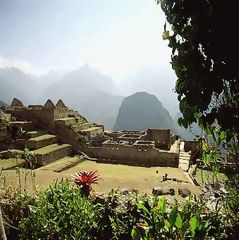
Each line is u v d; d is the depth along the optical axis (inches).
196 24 116.6
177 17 127.0
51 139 1069.1
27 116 1182.3
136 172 867.4
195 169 882.1
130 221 229.0
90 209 229.0
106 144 1081.4
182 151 1204.5
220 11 110.0
